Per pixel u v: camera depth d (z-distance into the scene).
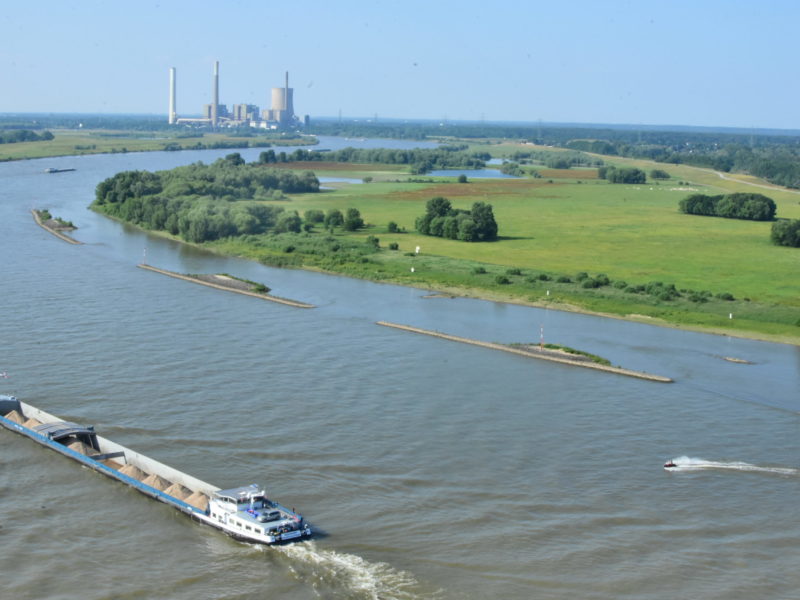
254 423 100.44
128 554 74.06
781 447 98.44
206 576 70.88
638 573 71.94
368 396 110.62
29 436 96.38
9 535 76.62
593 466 91.88
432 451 94.31
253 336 137.25
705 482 88.81
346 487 85.88
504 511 81.75
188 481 84.31
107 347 127.19
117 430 97.81
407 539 76.56
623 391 116.44
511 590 69.38
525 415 106.00
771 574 72.19
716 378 123.56
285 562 72.75
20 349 124.44
